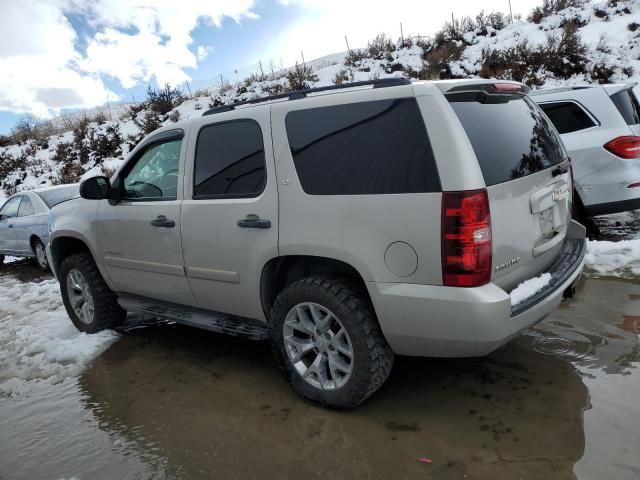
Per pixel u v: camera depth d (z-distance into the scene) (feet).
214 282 10.93
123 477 8.16
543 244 9.35
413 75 48.98
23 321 17.35
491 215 7.77
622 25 46.44
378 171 8.38
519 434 8.13
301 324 9.53
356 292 8.97
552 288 8.84
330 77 55.83
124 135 60.80
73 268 14.66
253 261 9.97
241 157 10.29
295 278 10.36
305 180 9.20
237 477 7.82
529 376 9.86
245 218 9.96
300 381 9.72
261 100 10.62
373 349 8.70
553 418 8.45
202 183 11.00
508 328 7.83
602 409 8.53
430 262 7.86
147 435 9.31
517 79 43.37
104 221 13.30
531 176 8.95
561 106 17.70
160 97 63.98
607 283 14.03
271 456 8.25
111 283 13.96
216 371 11.74
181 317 12.05
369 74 52.16
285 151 9.52
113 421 9.98
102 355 13.41
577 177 17.19
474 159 7.75
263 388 10.64
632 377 9.39
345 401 9.07
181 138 11.65
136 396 10.92
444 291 7.80
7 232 28.71
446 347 8.15
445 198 7.66
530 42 47.44
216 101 60.34
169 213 11.50
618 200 16.70
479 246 7.61
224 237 10.39
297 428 8.98
